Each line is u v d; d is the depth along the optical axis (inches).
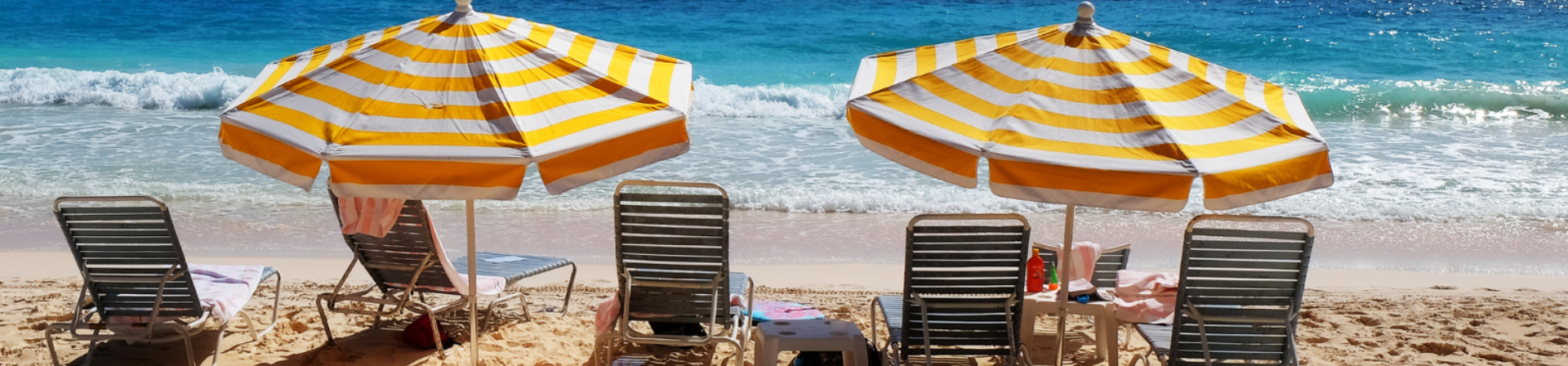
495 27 153.4
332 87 139.3
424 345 190.1
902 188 398.6
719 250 163.8
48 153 449.4
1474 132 542.3
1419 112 608.7
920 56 156.3
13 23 963.3
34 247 295.7
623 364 184.9
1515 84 703.7
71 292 235.8
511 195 124.8
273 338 195.8
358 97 136.3
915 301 160.1
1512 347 204.4
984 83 140.3
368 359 182.7
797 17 1016.2
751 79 773.9
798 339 163.8
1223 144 129.3
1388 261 302.0
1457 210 361.4
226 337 197.0
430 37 149.1
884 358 175.5
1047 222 344.8
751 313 194.5
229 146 133.3
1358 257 306.7
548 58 146.9
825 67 820.6
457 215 346.9
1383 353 201.0
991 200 374.3
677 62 164.9
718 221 161.0
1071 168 122.5
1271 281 146.6
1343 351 201.6
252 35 930.7
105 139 488.4
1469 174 424.2
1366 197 380.5
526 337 199.6
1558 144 502.0
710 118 590.2
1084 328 219.3
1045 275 198.1
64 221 158.6
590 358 188.2
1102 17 1026.1
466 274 197.9
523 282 260.2
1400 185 400.8
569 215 349.7
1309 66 809.5
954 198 376.2
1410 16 1014.4
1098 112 133.0
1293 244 143.7
